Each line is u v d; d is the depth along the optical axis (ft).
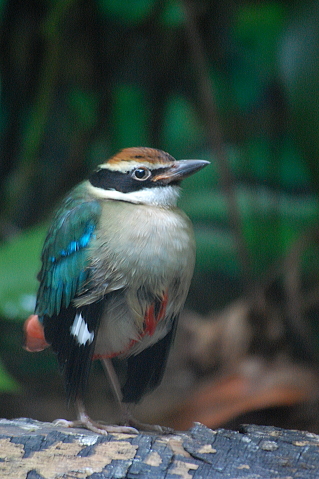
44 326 22.68
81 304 21.61
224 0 42.55
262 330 34.58
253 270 36.99
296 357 34.14
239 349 34.65
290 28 31.50
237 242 35.40
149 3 42.45
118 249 21.26
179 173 22.81
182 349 37.27
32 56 43.47
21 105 45.11
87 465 17.75
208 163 22.90
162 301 21.90
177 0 38.78
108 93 45.19
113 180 22.99
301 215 39.04
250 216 38.75
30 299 30.17
